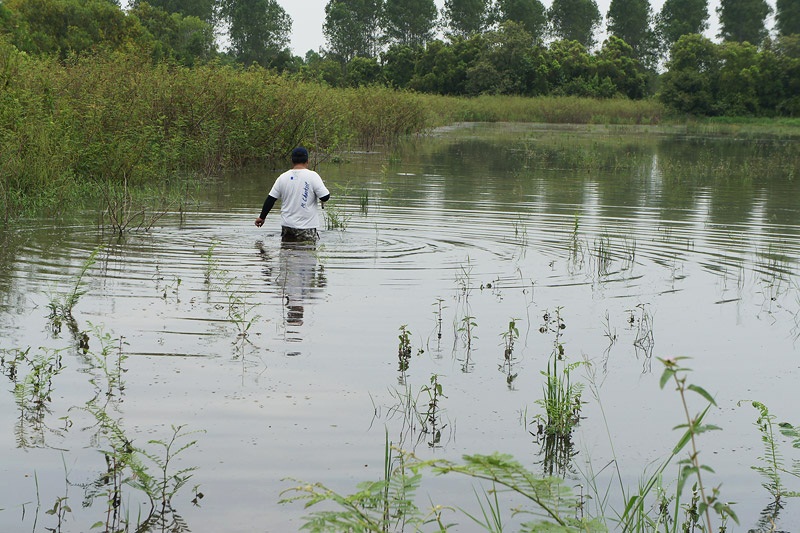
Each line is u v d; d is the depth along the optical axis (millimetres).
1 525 3834
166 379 5727
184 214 13562
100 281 8523
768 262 10734
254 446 4734
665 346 6953
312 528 3154
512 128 52812
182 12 106312
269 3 118812
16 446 4664
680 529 4113
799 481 4605
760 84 68938
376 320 7422
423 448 4801
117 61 21078
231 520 3934
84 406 5234
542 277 9508
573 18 129375
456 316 7684
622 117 64875
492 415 5348
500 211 15070
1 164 13570
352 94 33406
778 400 5762
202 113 21109
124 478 4348
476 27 125562
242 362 6129
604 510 4203
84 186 15375
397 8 125562
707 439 5109
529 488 3857
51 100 16531
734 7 108375
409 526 3951
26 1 41438
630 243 11969
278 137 22969
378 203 15781
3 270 8875
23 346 6324
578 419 5379
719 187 20672
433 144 35000
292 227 11367
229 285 8523
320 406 5348
